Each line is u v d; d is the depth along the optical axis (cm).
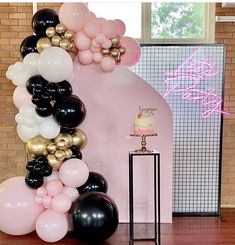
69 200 318
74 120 317
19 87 343
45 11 330
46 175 322
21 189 323
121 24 360
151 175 386
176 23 464
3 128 471
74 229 312
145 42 464
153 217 388
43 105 311
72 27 329
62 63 310
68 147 330
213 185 418
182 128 415
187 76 413
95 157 382
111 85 375
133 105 378
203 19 462
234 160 455
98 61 352
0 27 463
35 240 331
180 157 416
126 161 383
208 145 416
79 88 373
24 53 338
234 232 359
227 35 448
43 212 320
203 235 350
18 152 473
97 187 339
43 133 321
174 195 419
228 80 450
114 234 351
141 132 330
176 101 415
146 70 416
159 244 320
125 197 387
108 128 379
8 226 322
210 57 413
